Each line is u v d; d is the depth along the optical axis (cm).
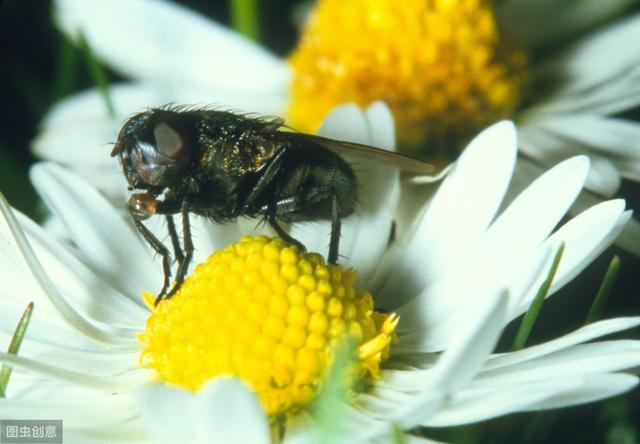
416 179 5
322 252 5
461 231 5
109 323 5
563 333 5
